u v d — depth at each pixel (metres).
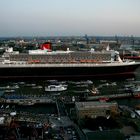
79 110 151.25
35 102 189.38
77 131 135.12
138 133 132.62
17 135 129.50
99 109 153.75
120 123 146.38
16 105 187.75
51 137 128.25
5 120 147.75
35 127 138.62
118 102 197.12
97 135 121.38
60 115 162.62
